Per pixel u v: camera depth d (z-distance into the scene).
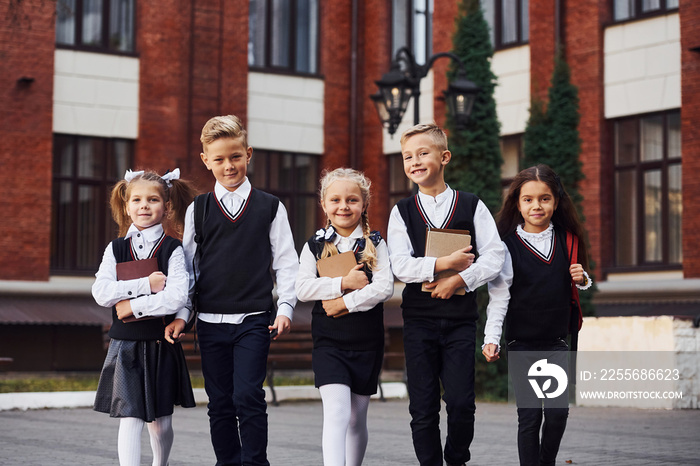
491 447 7.69
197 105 20.47
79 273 18.95
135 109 19.86
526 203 5.29
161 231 5.16
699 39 17.39
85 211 19.38
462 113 13.53
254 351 5.05
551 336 5.26
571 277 5.32
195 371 17.19
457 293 5.06
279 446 7.78
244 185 5.30
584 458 6.89
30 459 6.73
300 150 21.83
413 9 22.03
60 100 19.08
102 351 18.78
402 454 7.23
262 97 21.42
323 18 22.28
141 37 20.00
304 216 22.03
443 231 5.09
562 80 14.93
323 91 22.19
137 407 4.84
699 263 17.19
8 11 17.00
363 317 5.04
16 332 18.02
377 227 21.95
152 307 4.86
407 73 14.52
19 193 18.31
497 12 20.52
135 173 5.20
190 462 6.73
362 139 22.38
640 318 11.94
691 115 17.45
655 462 6.68
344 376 4.97
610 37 18.91
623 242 18.75
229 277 5.14
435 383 5.12
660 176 18.25
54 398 11.81
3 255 18.09
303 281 5.09
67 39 19.44
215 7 20.78
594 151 18.89
